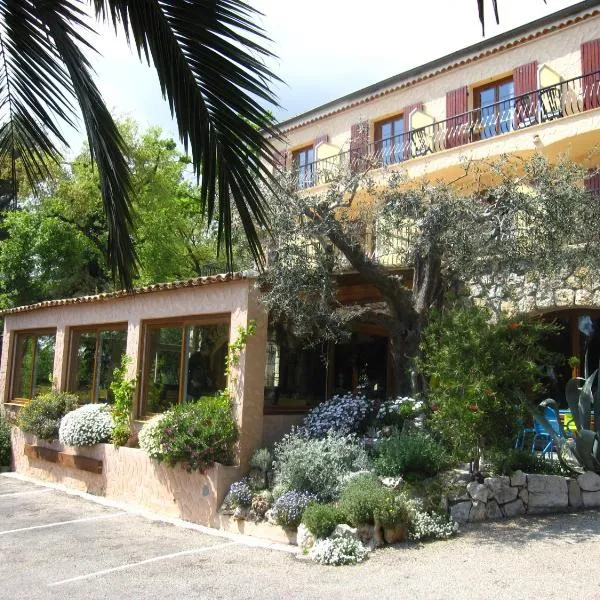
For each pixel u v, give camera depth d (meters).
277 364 9.60
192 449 8.41
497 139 13.50
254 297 8.81
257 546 7.03
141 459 9.63
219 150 3.19
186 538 7.53
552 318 11.62
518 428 7.47
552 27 13.87
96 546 7.21
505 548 6.25
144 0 3.14
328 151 17.33
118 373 10.79
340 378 10.73
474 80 15.39
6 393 15.37
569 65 13.64
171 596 5.38
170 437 8.73
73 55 3.36
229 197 3.24
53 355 13.59
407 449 7.62
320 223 8.70
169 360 10.19
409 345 9.04
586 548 6.21
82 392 12.60
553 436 8.28
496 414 7.25
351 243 8.88
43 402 12.46
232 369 8.73
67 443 11.11
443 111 15.94
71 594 5.52
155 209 17.19
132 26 3.19
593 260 8.09
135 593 5.50
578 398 8.66
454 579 5.41
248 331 8.66
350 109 18.14
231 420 8.51
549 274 8.27
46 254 18.56
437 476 7.57
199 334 9.62
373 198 9.35
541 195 8.15
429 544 6.46
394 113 17.05
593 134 12.10
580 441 8.24
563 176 8.27
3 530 8.11
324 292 8.88
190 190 19.83
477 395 7.14
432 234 8.40
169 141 19.45
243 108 3.15
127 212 3.55
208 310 9.38
